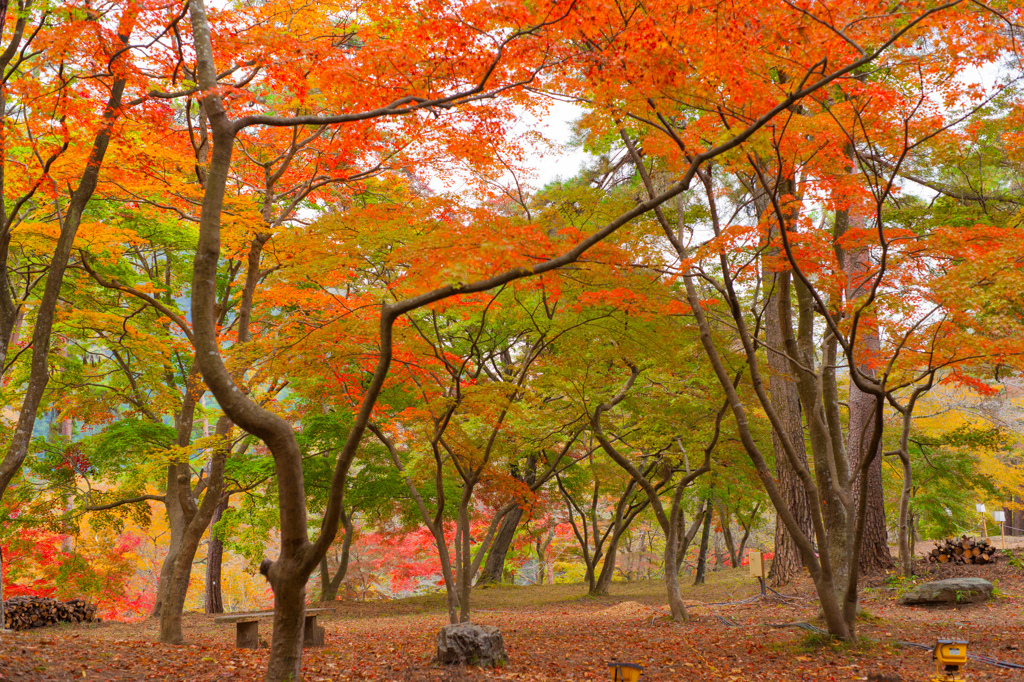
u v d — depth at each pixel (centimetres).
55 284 941
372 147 1025
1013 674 684
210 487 1078
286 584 536
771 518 2611
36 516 1480
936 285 656
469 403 923
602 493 2038
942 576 1413
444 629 782
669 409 1165
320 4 940
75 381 1564
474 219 611
